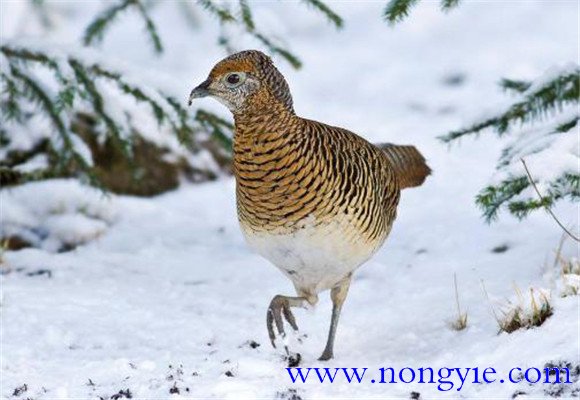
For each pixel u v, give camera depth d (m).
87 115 14.23
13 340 9.14
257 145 8.12
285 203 8.16
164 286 11.20
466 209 12.86
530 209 9.00
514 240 11.49
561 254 10.52
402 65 18.72
